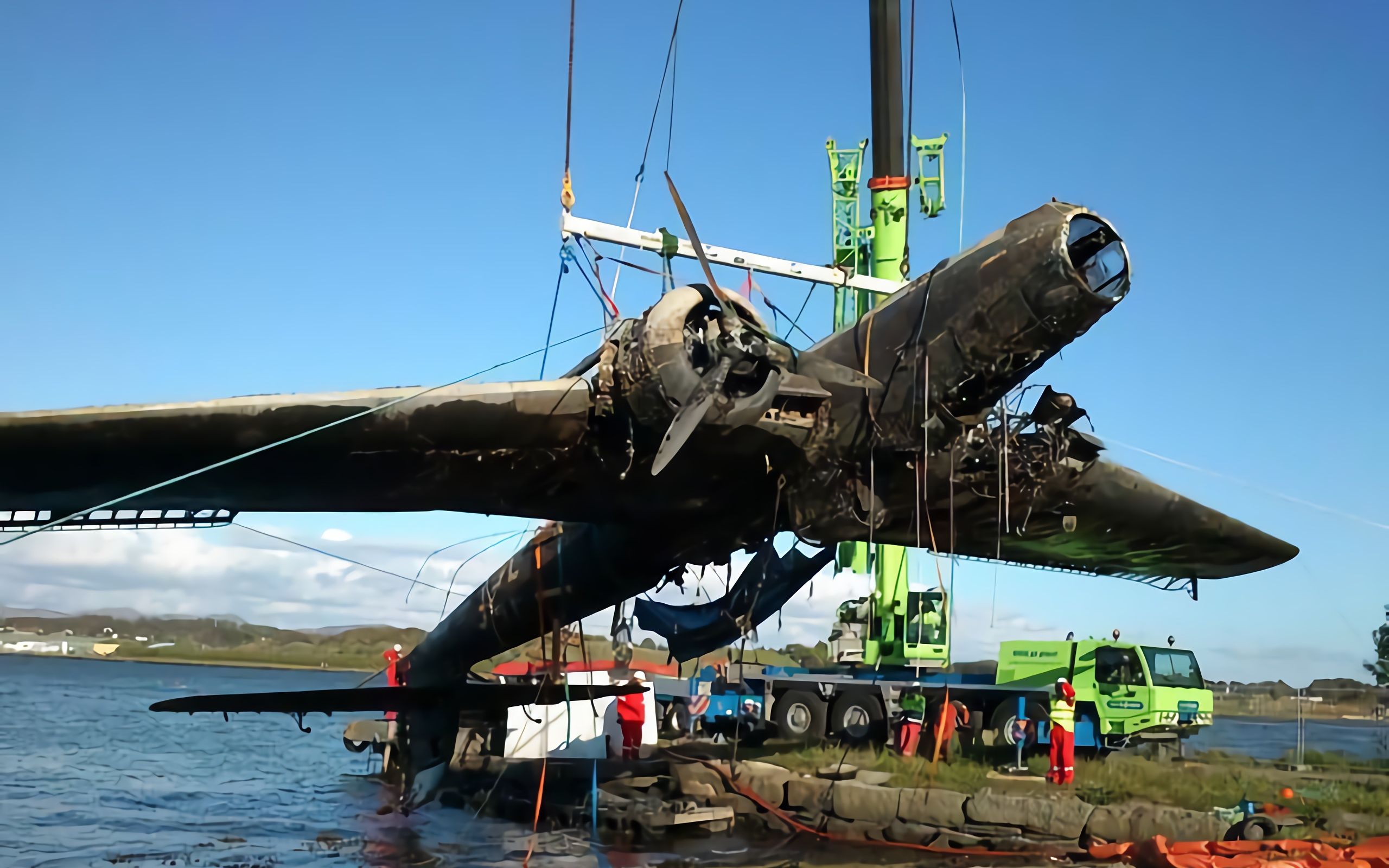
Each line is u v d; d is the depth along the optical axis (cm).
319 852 1101
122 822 1286
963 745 1677
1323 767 1508
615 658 1236
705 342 920
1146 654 1623
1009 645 1755
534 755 1596
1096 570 1381
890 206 1703
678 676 2077
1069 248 900
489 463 989
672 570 1212
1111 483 1144
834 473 995
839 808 1205
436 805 1427
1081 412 1005
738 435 938
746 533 1109
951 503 1024
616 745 1698
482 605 1405
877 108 1714
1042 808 1086
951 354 943
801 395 935
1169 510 1196
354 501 1052
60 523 984
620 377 925
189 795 1556
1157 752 1662
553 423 952
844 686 1744
